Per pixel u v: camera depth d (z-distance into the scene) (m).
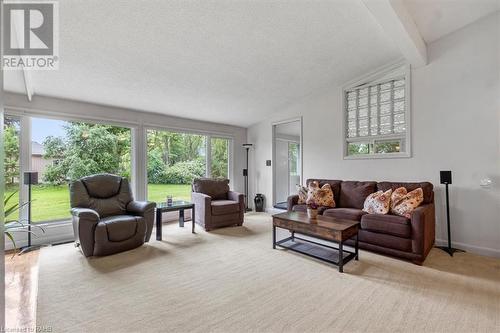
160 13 2.30
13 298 2.04
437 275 2.43
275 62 3.41
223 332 1.63
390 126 3.87
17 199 3.40
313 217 3.03
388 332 1.62
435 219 3.31
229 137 5.96
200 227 4.37
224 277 2.42
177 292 2.13
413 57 3.26
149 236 3.46
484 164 3.01
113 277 2.42
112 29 2.41
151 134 4.89
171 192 5.17
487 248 2.98
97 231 2.90
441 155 3.33
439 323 1.71
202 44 2.82
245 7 2.37
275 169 5.71
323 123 4.65
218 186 4.89
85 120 3.93
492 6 2.83
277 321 1.74
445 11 2.84
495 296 2.05
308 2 2.41
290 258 2.92
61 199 3.83
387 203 3.12
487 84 2.99
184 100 4.27
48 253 3.07
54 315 1.81
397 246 2.79
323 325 1.70
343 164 4.36
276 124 5.56
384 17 2.49
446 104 3.29
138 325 1.70
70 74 3.09
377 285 2.25
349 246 3.24
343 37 3.01
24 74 2.80
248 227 4.38
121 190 3.69
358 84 4.16
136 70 3.17
